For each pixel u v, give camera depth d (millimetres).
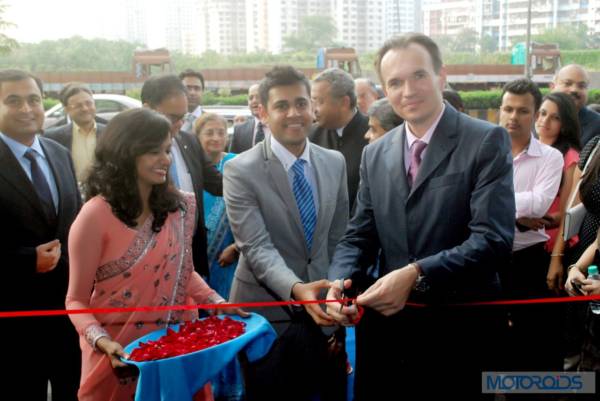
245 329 2439
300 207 2859
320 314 2459
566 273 3395
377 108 3664
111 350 2277
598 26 61469
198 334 2369
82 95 4785
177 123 3887
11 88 3049
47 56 47719
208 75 29531
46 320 3115
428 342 2428
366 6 80250
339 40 82312
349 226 2656
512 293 3484
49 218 3107
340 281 2398
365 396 2568
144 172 2410
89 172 2457
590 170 2838
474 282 2377
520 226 3416
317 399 2727
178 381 2188
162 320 2516
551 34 59000
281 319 2824
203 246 3719
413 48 2283
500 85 28797
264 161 2842
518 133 3482
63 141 4809
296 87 2779
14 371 3053
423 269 2217
